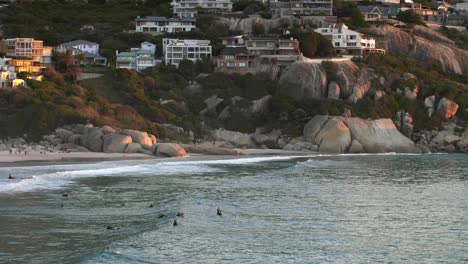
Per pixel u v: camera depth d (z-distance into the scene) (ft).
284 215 318.65
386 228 296.92
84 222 288.10
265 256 248.11
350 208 339.98
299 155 614.34
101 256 234.99
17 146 543.80
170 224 288.92
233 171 473.67
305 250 257.75
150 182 407.23
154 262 234.38
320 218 314.14
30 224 280.31
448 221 313.32
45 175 414.82
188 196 359.05
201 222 296.71
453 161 577.43
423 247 266.36
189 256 244.22
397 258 250.78
